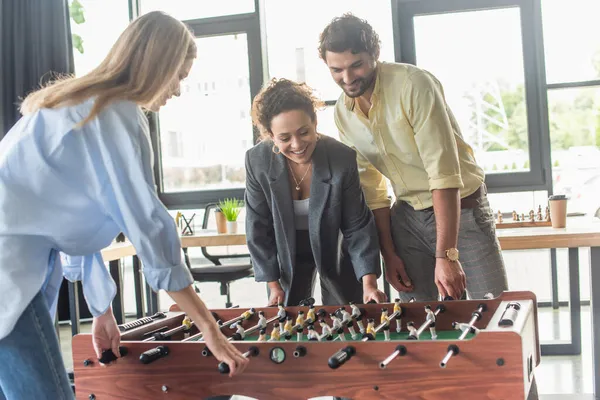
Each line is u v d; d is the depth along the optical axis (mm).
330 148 2471
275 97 2266
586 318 4938
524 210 5406
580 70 5281
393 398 1668
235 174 5953
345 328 2193
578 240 3104
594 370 3092
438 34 5406
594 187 5336
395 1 5379
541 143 5344
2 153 1668
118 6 5934
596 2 5234
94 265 1879
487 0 5289
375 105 2477
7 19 5625
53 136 1611
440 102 2385
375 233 2551
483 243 2568
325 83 5684
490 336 1599
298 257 2594
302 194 2527
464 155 2580
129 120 1606
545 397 3211
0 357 1601
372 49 2357
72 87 1639
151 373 1833
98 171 1617
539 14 5258
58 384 1620
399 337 2033
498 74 5375
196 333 2211
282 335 2018
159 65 1660
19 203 1609
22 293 1583
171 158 6004
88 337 1896
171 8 5871
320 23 5695
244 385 1759
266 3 5785
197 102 5922
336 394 1701
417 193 2602
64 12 5672
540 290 5559
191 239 4348
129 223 1592
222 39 5809
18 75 5621
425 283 2684
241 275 4676
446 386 1632
